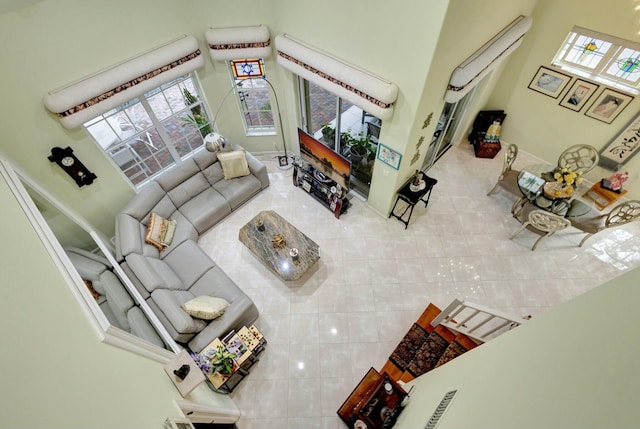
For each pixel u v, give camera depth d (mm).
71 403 1261
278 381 4082
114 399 1580
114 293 4059
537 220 4656
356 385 4023
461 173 6309
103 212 5117
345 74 4012
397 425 2871
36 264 1993
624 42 4543
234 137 6391
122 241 4551
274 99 5766
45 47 3568
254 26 4680
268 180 6098
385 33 3512
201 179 5602
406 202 5355
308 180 5918
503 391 1442
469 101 5816
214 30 4652
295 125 6035
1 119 3611
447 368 2686
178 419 2121
